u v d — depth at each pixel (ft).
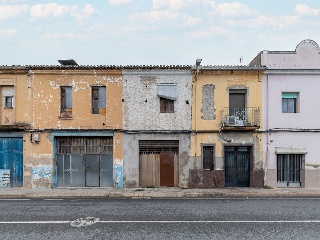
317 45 68.49
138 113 68.03
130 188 66.95
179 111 67.97
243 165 69.41
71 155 69.21
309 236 34.86
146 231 36.47
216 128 67.92
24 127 67.56
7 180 68.85
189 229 37.22
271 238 34.22
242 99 68.95
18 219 41.70
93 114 68.13
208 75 67.97
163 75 67.97
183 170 67.87
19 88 68.23
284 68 67.87
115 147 68.08
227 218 41.91
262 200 55.16
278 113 68.23
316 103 68.44
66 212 45.50
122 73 67.72
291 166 69.10
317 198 57.47
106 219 41.50
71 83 68.03
